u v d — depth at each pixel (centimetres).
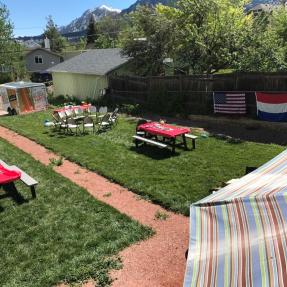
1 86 2556
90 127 1830
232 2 2494
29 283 626
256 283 324
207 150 1315
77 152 1388
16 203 957
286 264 327
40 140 1616
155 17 2433
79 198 962
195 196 928
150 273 645
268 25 2298
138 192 982
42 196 993
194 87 1934
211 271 363
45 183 1088
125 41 2545
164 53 2441
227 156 1232
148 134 1488
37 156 1394
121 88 2492
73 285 620
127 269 657
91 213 873
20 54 5300
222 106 1772
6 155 1420
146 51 2459
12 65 5150
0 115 2500
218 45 2272
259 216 393
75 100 2948
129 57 2614
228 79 1780
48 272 651
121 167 1182
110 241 745
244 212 409
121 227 801
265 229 374
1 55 4981
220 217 422
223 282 345
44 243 752
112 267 662
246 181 508
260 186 467
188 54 2383
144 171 1132
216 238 399
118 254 702
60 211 895
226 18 2256
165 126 1427
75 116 2006
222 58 2239
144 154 1314
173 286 609
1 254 723
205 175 1069
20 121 2156
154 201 924
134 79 2339
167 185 1009
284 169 516
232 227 401
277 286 311
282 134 1486
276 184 457
